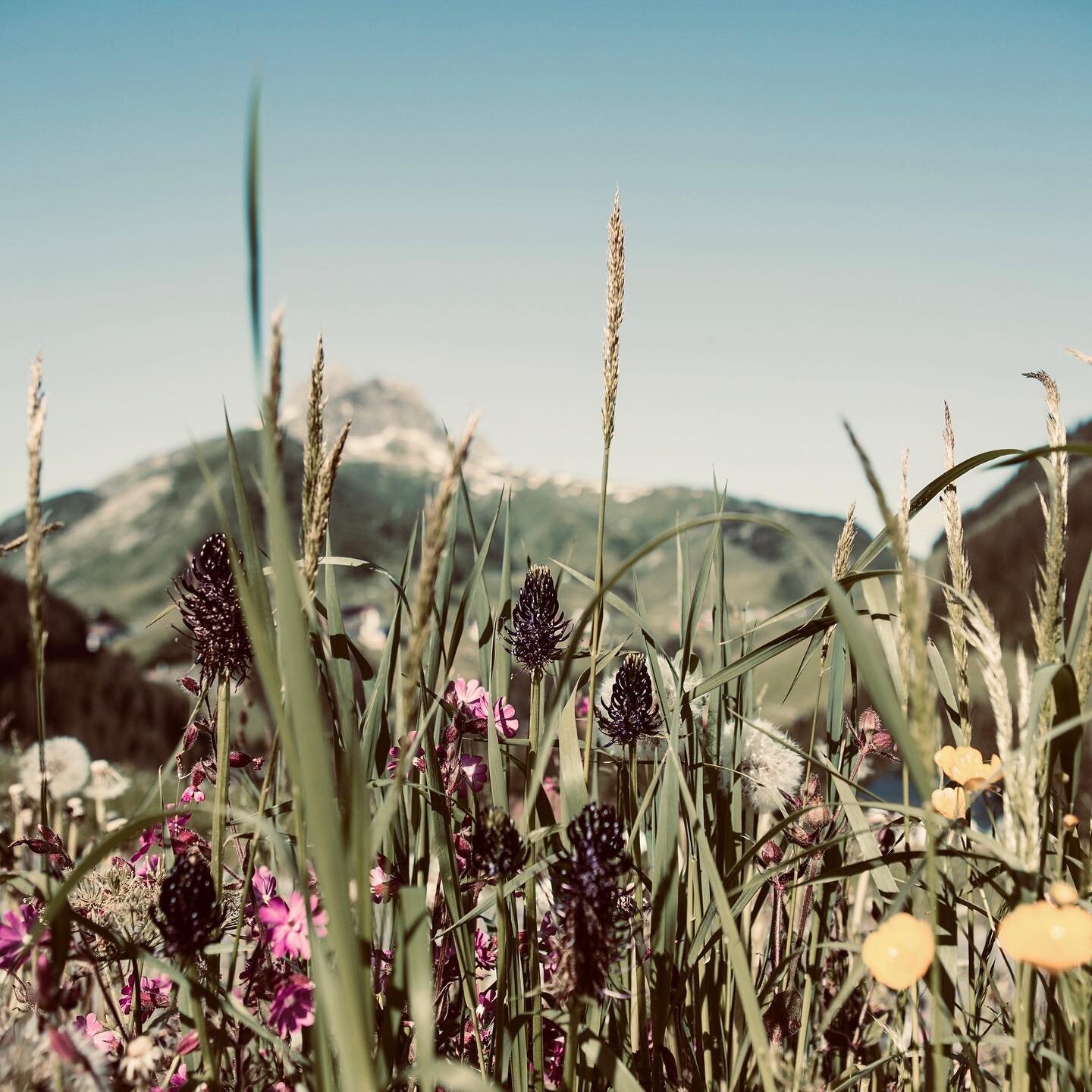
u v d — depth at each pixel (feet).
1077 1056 4.30
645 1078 5.57
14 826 9.02
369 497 496.64
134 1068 4.86
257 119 2.83
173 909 4.68
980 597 4.66
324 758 2.88
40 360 4.35
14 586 65.16
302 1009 5.30
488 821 4.96
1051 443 4.79
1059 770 4.43
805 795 6.31
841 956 6.88
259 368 2.83
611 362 6.02
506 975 5.08
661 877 5.47
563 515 614.75
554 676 7.12
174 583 5.63
